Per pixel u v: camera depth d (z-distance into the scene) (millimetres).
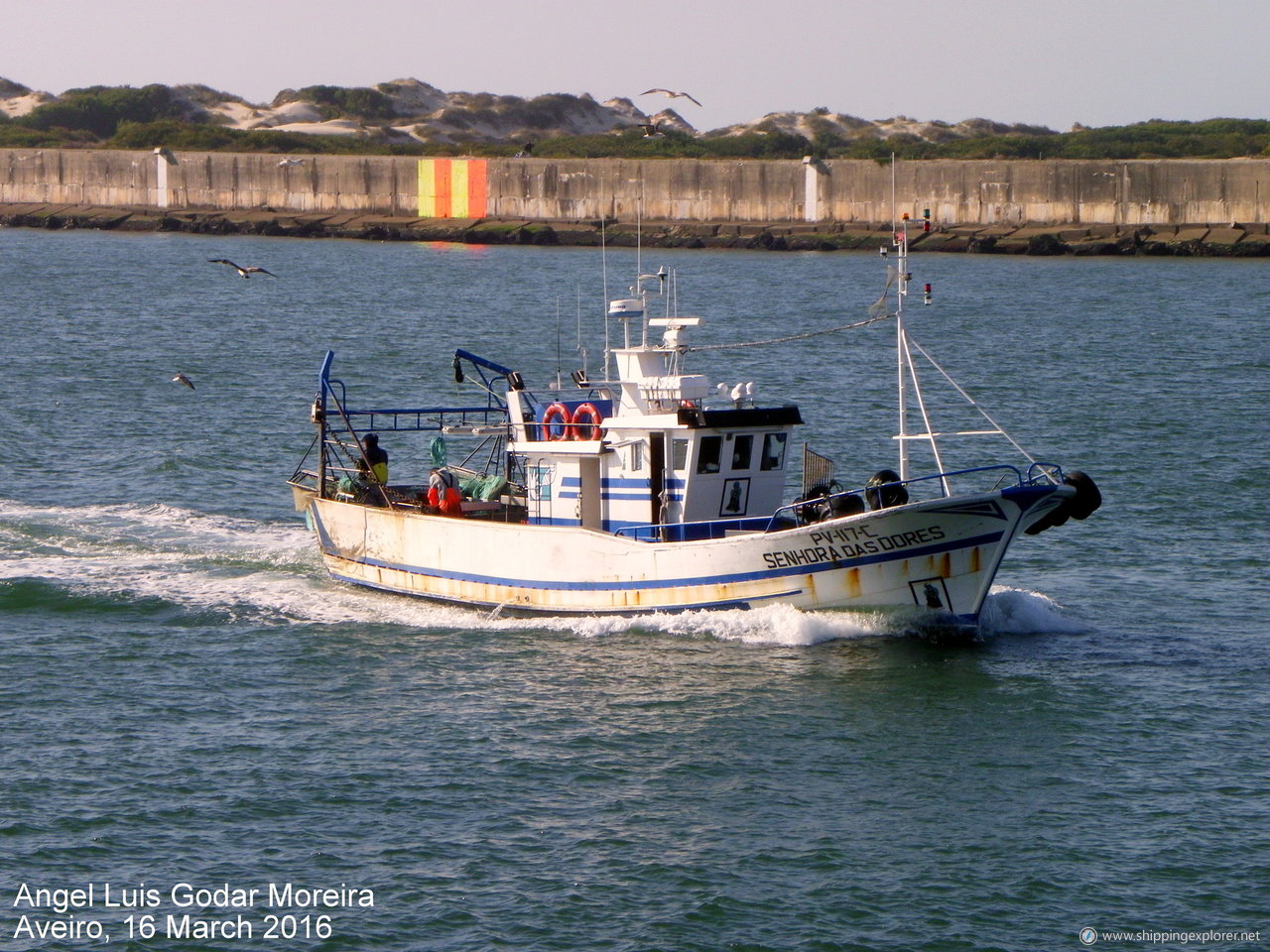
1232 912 49750
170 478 112000
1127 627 76812
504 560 77375
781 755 60938
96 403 146500
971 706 65688
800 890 51031
